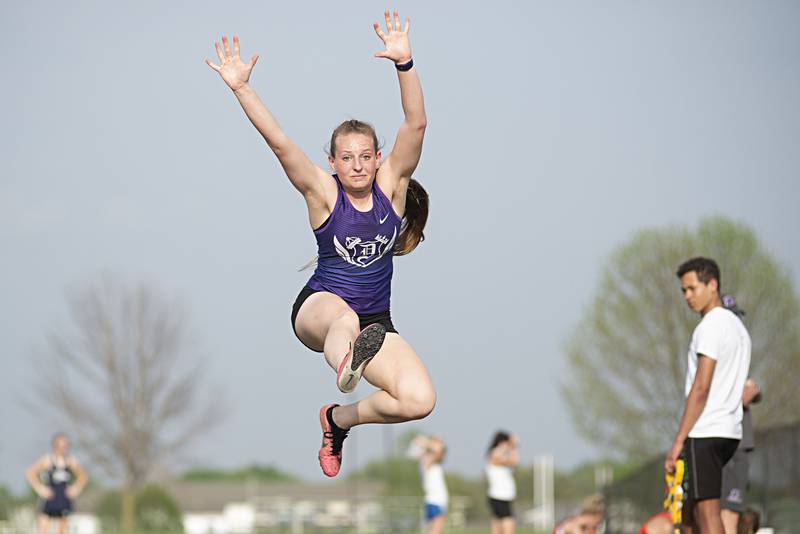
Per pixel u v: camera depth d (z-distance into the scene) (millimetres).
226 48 16172
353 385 15055
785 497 28484
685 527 22062
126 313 125562
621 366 99500
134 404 124562
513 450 45406
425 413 15094
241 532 100250
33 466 52344
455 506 108500
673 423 98750
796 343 92625
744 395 24547
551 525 100562
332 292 16625
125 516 120625
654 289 98750
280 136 15859
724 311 22062
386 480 122938
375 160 16109
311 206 16250
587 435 100375
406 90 16078
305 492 182125
